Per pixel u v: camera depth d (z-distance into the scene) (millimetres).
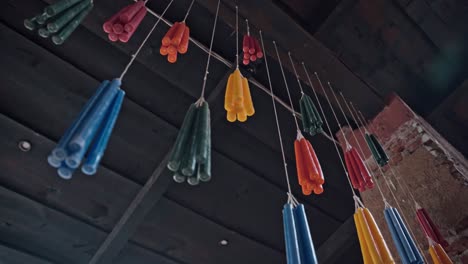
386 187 2029
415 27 2395
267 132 2395
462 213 1589
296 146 1026
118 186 2209
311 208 2721
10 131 1930
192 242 2574
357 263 3057
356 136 2459
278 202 2611
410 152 2035
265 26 1942
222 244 2639
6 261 2236
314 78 2189
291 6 2268
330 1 2275
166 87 2119
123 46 1925
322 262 2490
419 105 2789
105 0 1786
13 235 2217
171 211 2434
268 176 2537
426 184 1820
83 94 1992
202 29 2053
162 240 2508
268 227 2676
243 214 2592
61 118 1995
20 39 1810
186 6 1946
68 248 2354
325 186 2672
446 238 1584
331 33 2334
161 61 2018
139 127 2145
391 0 2262
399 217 1153
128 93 2090
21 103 1919
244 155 2424
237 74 1034
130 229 2123
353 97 2332
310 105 1290
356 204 1070
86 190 2188
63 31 822
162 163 2059
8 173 2039
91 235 2326
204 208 2506
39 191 2135
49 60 1890
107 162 2176
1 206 2107
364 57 2441
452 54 2533
